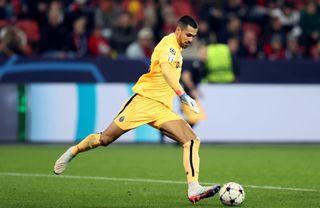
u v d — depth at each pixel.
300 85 63.72
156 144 61.97
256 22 80.81
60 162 32.69
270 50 77.31
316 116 63.84
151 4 79.19
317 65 68.88
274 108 63.06
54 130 59.78
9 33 67.25
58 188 34.88
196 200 29.33
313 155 53.12
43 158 49.16
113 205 29.86
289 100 63.41
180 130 29.92
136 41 73.81
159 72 30.20
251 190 34.59
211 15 76.69
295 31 81.69
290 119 63.41
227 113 62.16
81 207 29.30
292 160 49.31
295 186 36.12
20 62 64.38
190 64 65.69
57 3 70.56
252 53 74.31
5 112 59.38
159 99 30.28
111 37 73.69
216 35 74.31
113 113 60.78
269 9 82.62
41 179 38.25
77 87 60.28
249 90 62.66
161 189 34.88
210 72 63.34
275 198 31.89
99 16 77.44
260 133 62.72
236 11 80.56
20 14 73.00
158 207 29.33
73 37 70.56
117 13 78.56
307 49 78.69
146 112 30.28
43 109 59.84
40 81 64.75
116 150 56.19
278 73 68.38
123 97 61.06
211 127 61.75
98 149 56.88
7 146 58.25
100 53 71.38
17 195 32.47
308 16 78.94
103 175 40.34
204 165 45.97
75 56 67.81
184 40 30.06
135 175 40.47
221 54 63.50
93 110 60.41
